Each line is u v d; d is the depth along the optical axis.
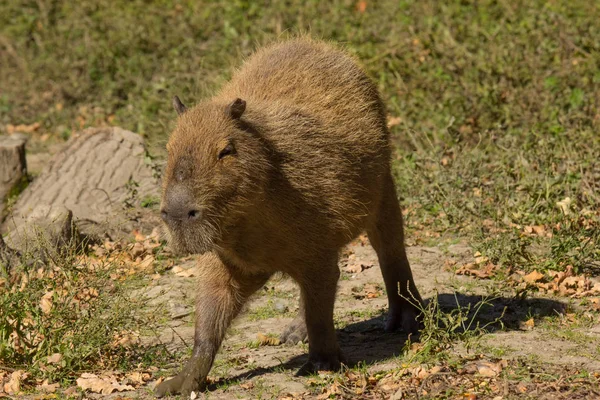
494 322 10.03
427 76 18.20
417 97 17.73
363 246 13.38
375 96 10.16
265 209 8.12
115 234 13.66
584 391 7.76
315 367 8.71
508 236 12.20
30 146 20.78
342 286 11.74
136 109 20.16
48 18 25.45
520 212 13.15
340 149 8.91
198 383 8.36
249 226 8.11
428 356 8.82
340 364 8.71
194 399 8.20
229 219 7.89
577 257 11.66
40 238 10.58
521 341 9.36
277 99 9.20
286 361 9.26
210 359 8.46
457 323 9.30
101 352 9.27
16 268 9.73
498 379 8.12
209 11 23.36
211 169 7.69
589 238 12.07
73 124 21.61
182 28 22.83
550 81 17.09
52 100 22.81
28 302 9.10
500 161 14.92
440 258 12.57
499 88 17.17
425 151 15.53
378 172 9.59
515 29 19.23
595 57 17.86
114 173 15.17
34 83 23.09
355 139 9.23
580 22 19.22
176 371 9.02
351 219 8.98
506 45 18.59
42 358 8.95
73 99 22.59
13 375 8.66
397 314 10.27
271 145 8.31
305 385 8.38
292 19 22.22
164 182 7.86
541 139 14.88
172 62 21.45
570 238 11.80
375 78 18.95
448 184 14.30
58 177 15.15
